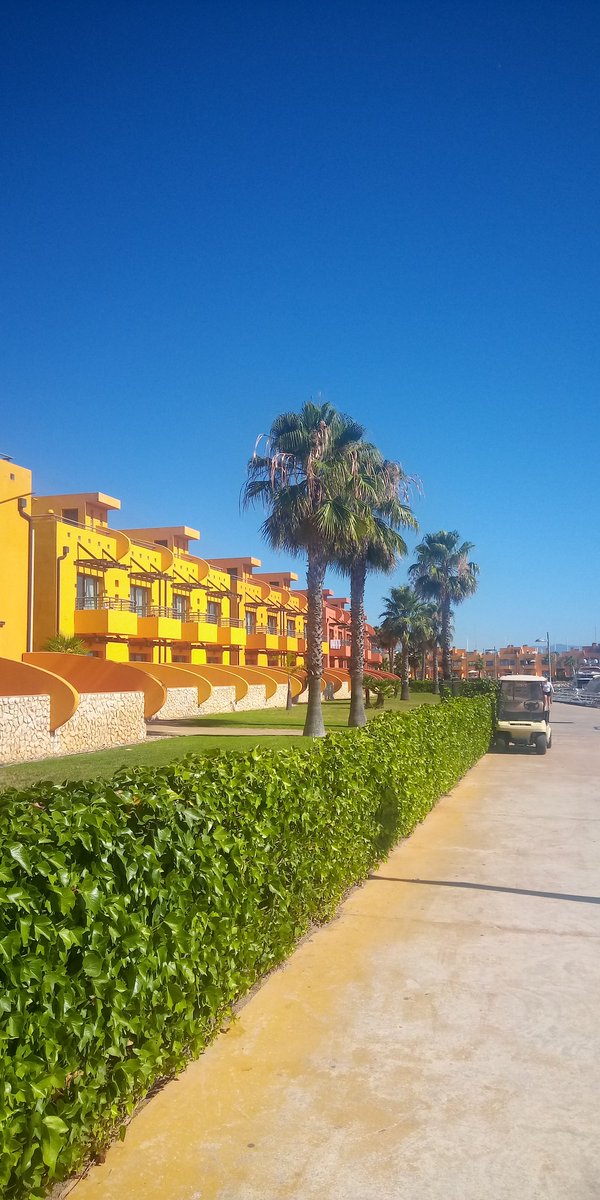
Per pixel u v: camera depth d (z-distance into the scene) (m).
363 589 29.86
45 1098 2.55
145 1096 3.46
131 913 3.16
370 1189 2.88
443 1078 3.68
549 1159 3.07
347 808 6.61
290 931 5.16
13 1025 2.49
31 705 18.44
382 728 9.30
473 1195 2.86
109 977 2.96
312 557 25.23
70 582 34.34
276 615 59.38
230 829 4.32
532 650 165.38
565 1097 3.53
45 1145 2.54
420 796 10.37
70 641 31.41
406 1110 3.40
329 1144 3.15
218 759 5.00
